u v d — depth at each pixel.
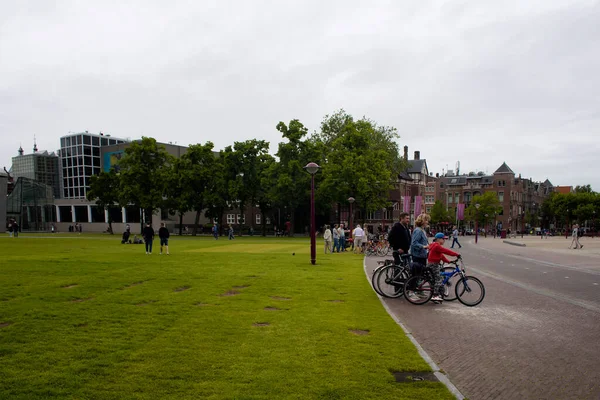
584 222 93.88
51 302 9.03
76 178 83.62
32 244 31.72
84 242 35.19
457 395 4.46
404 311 9.02
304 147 53.12
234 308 8.58
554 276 15.18
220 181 56.19
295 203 55.19
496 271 16.86
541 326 7.71
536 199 119.31
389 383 4.76
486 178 102.25
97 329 6.92
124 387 4.58
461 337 6.93
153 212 59.34
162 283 11.84
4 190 67.94
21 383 4.66
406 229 11.19
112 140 87.75
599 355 6.02
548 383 4.96
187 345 6.06
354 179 48.47
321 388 4.57
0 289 10.59
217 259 19.50
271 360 5.45
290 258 20.58
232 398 4.30
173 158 57.72
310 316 7.93
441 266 9.97
